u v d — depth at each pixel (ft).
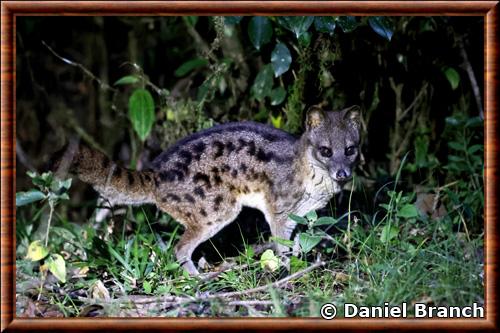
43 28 41.39
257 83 31.17
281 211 26.55
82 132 41.55
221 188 26.11
